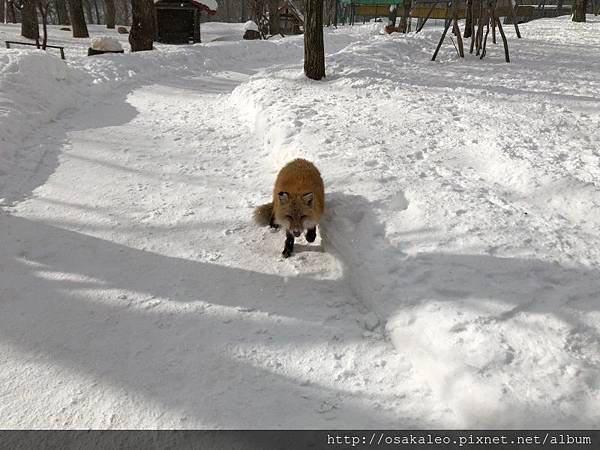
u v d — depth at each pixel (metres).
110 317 3.63
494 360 2.77
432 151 5.99
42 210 5.32
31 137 7.44
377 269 3.77
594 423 2.38
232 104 10.00
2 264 4.27
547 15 43.53
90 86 10.88
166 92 11.63
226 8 72.62
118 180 6.20
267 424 2.70
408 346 3.17
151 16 18.64
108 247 4.65
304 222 4.24
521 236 3.92
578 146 5.83
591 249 3.74
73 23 27.69
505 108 7.75
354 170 5.38
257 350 3.29
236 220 5.25
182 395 2.90
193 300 3.88
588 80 10.56
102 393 2.90
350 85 9.88
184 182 6.19
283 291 4.02
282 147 6.56
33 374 3.04
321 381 3.02
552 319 3.04
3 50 9.91
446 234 4.02
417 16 28.98
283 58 20.62
